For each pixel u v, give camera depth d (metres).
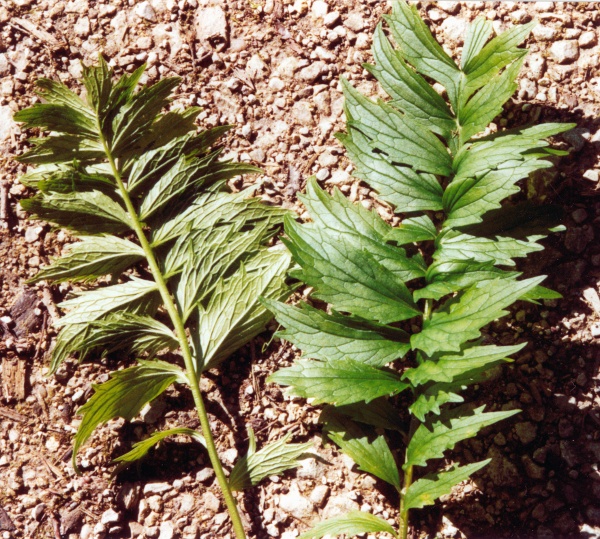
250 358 0.53
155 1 0.55
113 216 0.51
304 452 0.52
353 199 0.54
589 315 0.52
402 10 0.50
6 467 0.52
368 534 0.51
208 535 0.52
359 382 0.47
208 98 0.55
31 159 0.51
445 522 0.51
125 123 0.50
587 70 0.53
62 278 0.51
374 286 0.48
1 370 0.53
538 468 0.51
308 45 0.55
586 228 0.52
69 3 0.55
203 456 0.52
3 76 0.55
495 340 0.52
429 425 0.47
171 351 0.53
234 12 0.55
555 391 0.52
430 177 0.50
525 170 0.47
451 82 0.50
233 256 0.51
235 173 0.52
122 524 0.52
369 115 0.50
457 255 0.49
